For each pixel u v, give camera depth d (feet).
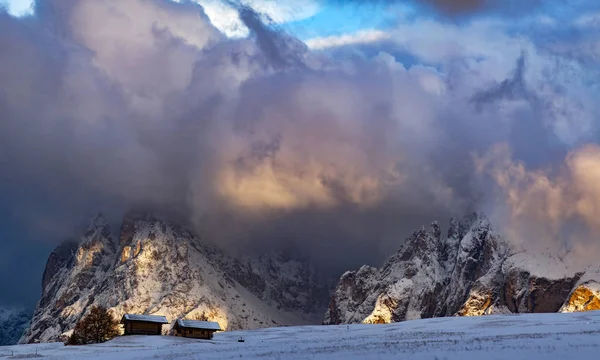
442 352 249.96
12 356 442.09
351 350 280.10
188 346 416.05
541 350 241.35
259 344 389.19
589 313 563.48
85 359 345.92
